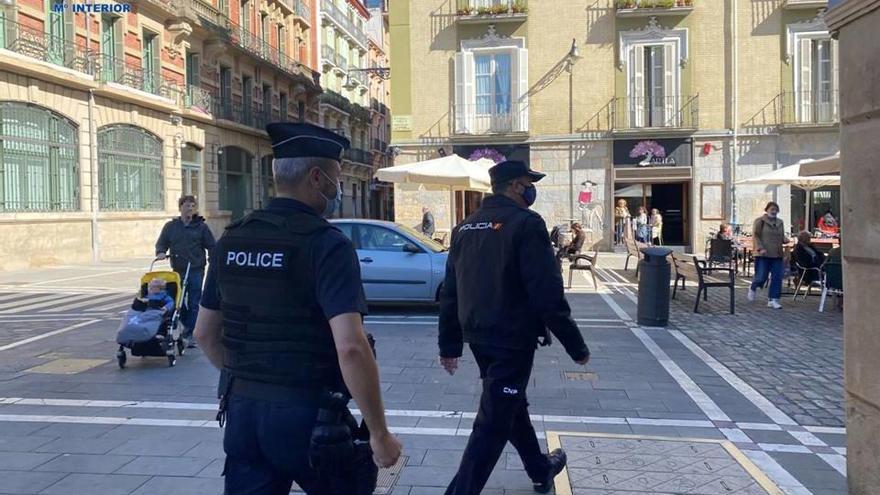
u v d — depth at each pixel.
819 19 23.92
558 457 4.41
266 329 2.58
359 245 11.95
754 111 24.48
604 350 8.77
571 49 25.06
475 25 25.48
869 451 3.41
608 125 25.14
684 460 4.74
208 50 33.94
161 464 4.81
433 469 4.72
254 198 38.56
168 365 7.92
